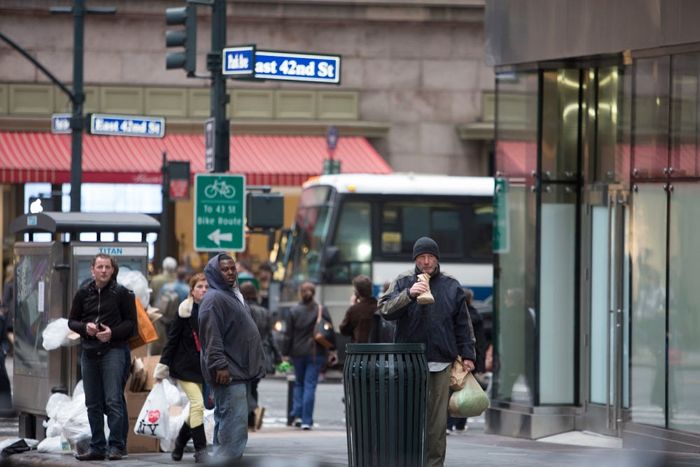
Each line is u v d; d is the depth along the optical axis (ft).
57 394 139.64
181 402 137.18
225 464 121.19
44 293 143.54
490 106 354.33
